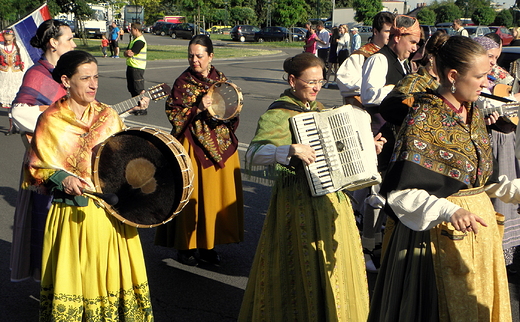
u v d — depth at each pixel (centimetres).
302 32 4700
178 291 402
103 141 292
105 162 286
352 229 300
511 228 409
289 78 297
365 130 282
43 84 344
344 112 277
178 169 282
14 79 982
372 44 472
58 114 289
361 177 276
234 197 427
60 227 288
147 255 462
